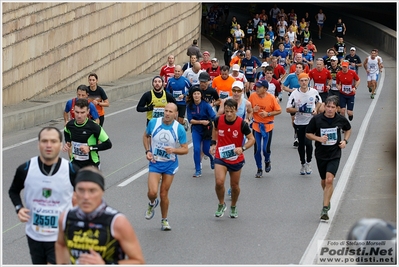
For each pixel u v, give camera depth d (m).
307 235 16.94
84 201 9.18
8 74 35.62
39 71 39.47
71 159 18.16
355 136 32.12
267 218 18.55
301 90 23.94
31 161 11.61
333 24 101.81
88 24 46.06
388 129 33.72
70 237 9.36
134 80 51.81
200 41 81.75
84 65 45.97
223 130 17.94
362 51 80.00
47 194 11.49
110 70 50.69
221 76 27.80
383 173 24.17
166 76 36.16
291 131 33.91
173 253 15.36
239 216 18.77
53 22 40.81
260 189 22.09
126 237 9.22
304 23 90.19
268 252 15.53
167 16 64.12
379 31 82.56
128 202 20.09
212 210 19.41
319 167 19.00
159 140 16.91
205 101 23.44
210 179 23.53
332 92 35.72
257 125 23.59
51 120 36.47
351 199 20.67
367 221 7.48
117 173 23.98
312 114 23.91
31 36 38.09
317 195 21.30
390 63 69.69
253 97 23.53
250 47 84.75
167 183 17.09
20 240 16.23
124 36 53.16
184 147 16.98
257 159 23.70
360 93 49.56
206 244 16.11
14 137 31.06
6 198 20.22
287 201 20.50
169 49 65.69
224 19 107.69
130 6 53.94
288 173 24.64
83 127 17.80
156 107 25.17
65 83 43.22
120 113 39.50
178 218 18.48
